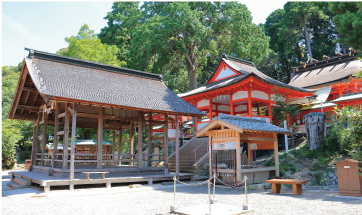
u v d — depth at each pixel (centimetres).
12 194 1117
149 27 3159
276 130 1418
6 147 3025
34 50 1448
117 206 862
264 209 795
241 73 2395
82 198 1034
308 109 2512
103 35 4403
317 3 1611
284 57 5062
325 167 1523
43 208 832
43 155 1656
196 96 2556
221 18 3397
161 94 1727
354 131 773
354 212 734
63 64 1524
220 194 1123
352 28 1323
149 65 3838
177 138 1605
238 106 2827
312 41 5109
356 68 2961
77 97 1243
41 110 1761
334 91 3122
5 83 5103
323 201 927
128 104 1394
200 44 3391
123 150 3216
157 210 794
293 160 1692
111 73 1705
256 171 1422
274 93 2336
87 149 2811
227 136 1371
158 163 2400
